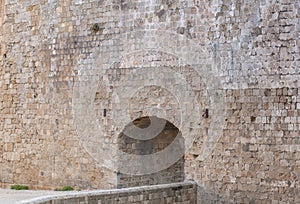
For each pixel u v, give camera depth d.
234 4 25.81
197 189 26.62
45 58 31.27
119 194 24.05
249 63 25.42
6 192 29.53
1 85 33.22
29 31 32.00
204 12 26.55
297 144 24.34
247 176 25.38
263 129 25.08
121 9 28.72
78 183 29.92
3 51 33.22
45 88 31.23
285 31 24.69
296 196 24.30
